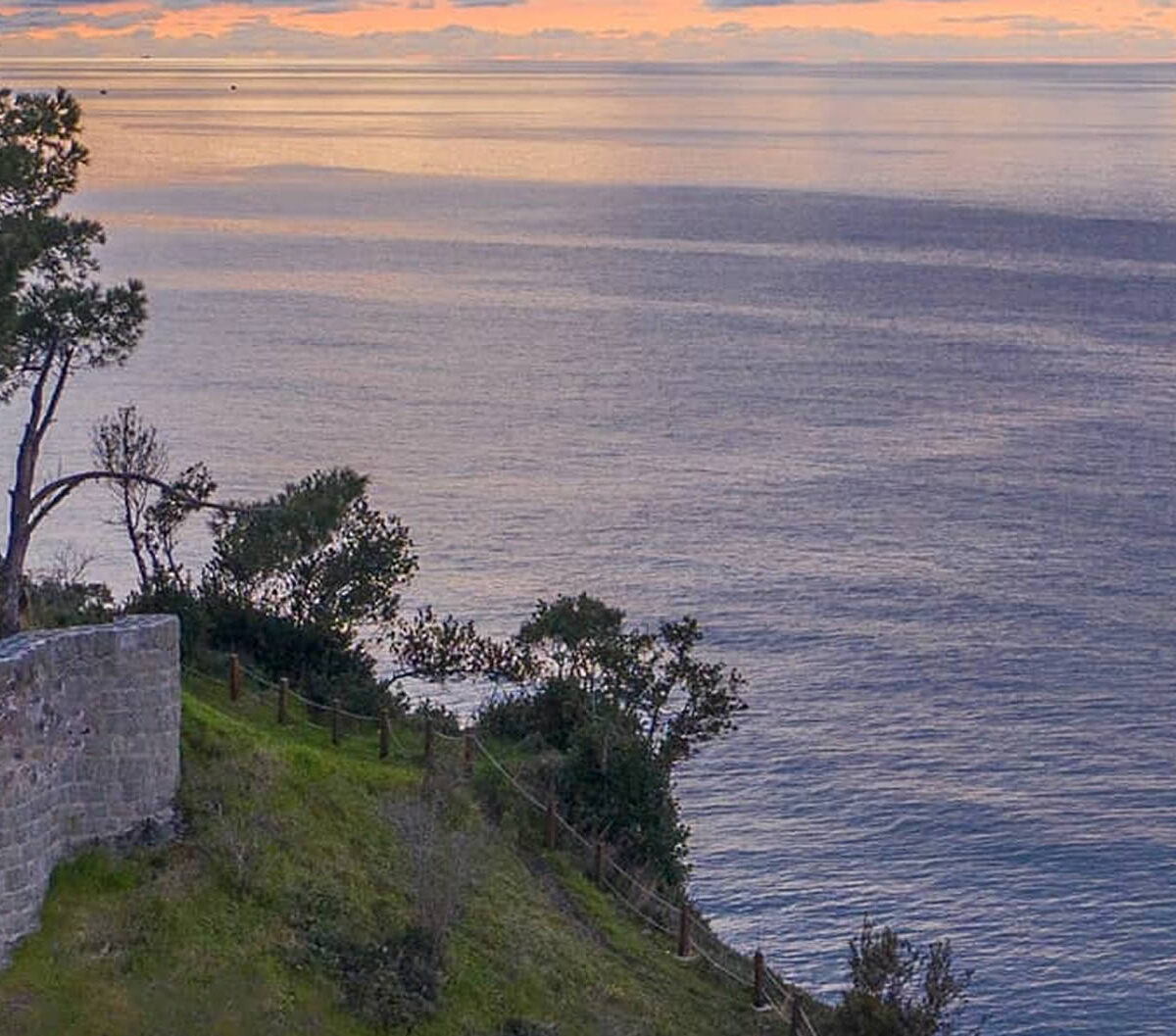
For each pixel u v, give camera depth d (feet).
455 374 509.35
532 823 118.83
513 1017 95.55
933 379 512.63
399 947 94.73
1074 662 261.24
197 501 119.75
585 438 419.54
